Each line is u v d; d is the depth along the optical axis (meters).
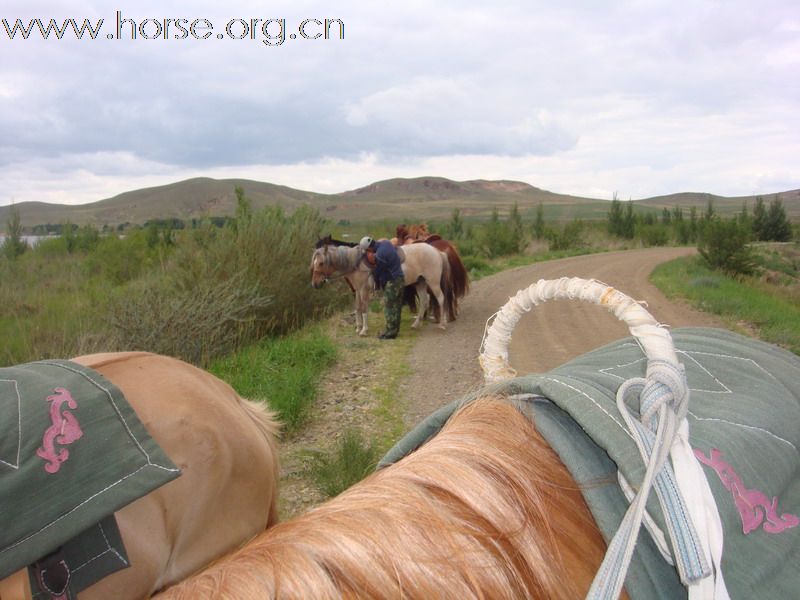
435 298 11.80
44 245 19.50
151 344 6.86
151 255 15.26
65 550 1.88
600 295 1.46
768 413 1.32
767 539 1.05
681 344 1.69
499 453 1.02
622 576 0.81
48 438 1.90
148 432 2.12
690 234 49.31
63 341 6.64
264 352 8.17
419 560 0.80
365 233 23.02
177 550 2.36
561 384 1.18
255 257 10.12
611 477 1.04
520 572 0.87
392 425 6.14
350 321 12.25
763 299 14.73
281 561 0.79
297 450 5.50
